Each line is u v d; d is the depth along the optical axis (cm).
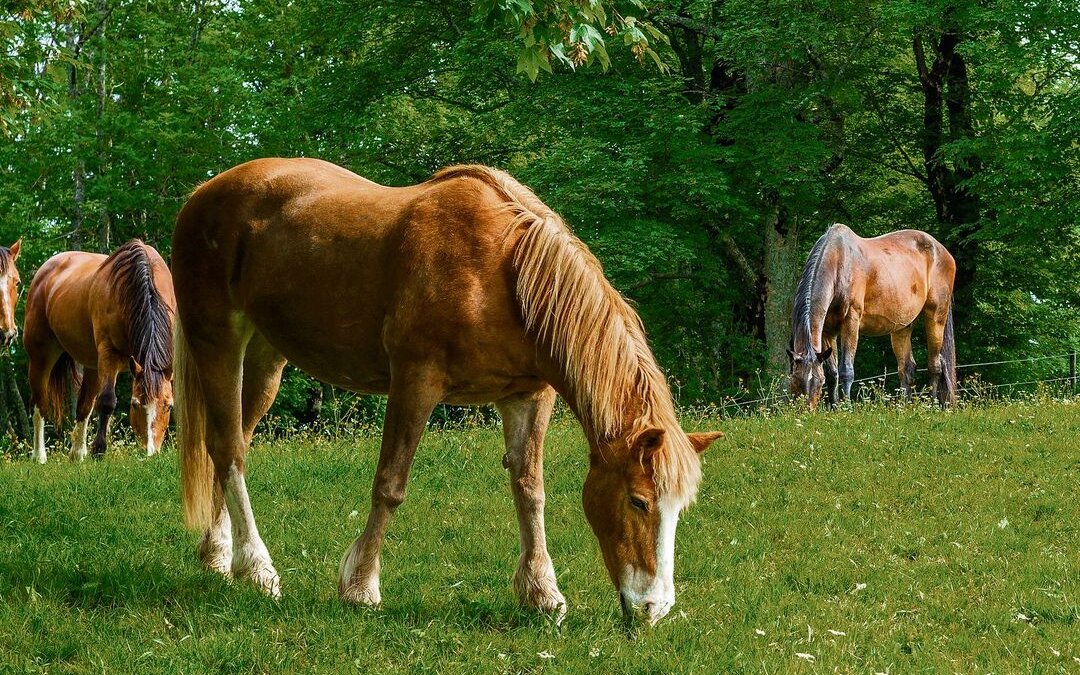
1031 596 650
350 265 548
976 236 1925
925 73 2119
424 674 469
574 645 504
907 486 909
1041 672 525
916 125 2166
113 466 954
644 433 471
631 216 1897
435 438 1092
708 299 2175
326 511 828
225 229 599
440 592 617
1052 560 728
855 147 2167
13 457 1293
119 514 775
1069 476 931
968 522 816
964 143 1880
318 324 561
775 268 2009
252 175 606
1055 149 1806
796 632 568
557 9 641
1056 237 2033
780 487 905
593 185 1781
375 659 483
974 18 1777
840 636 566
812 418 1139
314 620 516
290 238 572
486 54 1891
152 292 1094
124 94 2389
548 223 523
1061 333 2256
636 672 485
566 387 517
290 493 891
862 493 890
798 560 723
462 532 767
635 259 1766
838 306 1330
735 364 2178
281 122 2177
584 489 507
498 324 517
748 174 1880
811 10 1830
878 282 1364
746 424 1120
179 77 2338
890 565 719
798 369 1277
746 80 1989
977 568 711
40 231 2239
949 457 986
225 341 604
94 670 459
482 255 518
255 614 525
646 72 1995
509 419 559
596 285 516
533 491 556
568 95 1919
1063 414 1144
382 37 2164
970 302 2170
